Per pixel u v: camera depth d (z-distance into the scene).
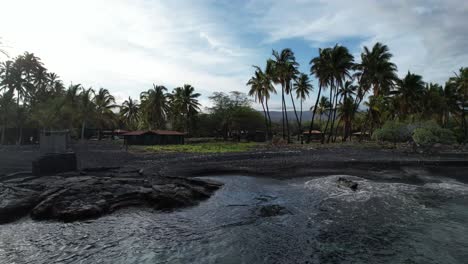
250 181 17.23
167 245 8.20
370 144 39.97
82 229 9.48
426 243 8.02
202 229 9.49
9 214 10.34
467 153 28.66
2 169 18.80
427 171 19.73
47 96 53.00
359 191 14.09
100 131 65.75
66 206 10.77
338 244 8.07
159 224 10.00
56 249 7.98
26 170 18.52
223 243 8.29
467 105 50.19
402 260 7.04
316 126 85.56
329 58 42.72
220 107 67.81
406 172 19.38
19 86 44.34
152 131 48.56
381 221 9.90
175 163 23.28
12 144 43.44
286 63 46.12
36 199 11.43
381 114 56.16
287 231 9.16
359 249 7.71
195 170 20.66
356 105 50.47
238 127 63.84
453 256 7.20
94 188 12.46
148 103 63.31
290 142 48.88
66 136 20.64
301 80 53.72
